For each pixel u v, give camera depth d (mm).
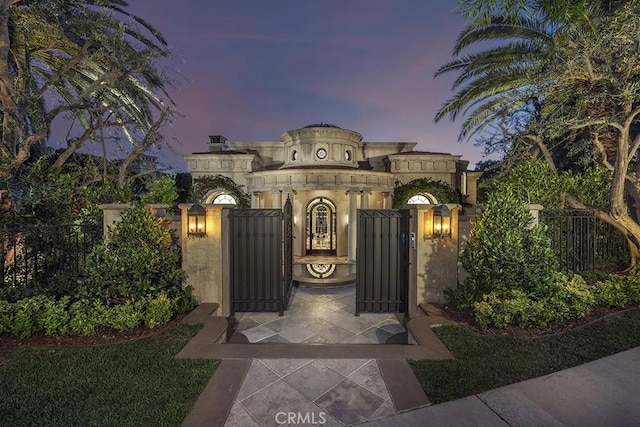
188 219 6418
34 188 9047
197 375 3812
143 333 4973
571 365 4000
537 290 5328
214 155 18656
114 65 12008
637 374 3768
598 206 8289
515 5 4715
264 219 7133
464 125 12227
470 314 5703
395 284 7148
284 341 5832
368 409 3279
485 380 3701
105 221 6129
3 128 10070
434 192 17922
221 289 6465
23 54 12984
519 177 8594
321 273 12953
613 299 5844
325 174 14656
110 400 3322
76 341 4676
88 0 11812
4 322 4727
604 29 5926
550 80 6867
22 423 2973
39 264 7598
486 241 5641
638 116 7492
